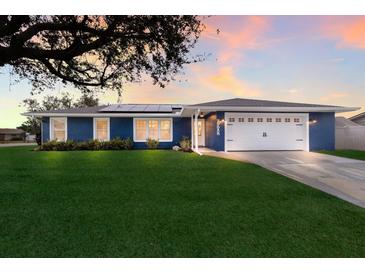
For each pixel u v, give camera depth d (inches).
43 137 736.3
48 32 225.3
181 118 756.0
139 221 166.2
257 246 133.6
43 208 192.1
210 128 700.7
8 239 139.9
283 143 628.7
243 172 337.7
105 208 192.2
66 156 533.6
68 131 730.2
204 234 147.0
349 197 222.1
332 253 127.4
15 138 2128.4
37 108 1830.7
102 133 740.7
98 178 301.9
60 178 302.0
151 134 749.3
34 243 135.6
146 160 460.4
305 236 144.7
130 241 138.2
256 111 615.5
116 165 401.7
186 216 175.6
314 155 526.9
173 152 616.1
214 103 620.4
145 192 238.8
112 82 253.6
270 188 253.1
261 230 152.6
